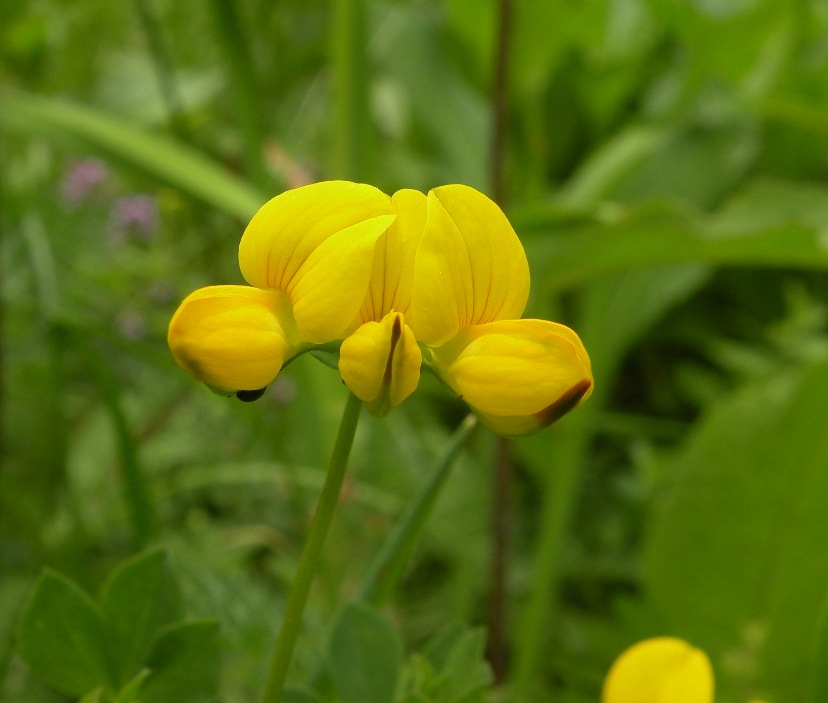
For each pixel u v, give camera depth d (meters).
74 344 0.27
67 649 0.19
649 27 0.48
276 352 0.17
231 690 0.25
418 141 0.53
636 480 0.41
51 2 0.40
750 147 0.46
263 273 0.18
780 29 0.43
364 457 0.36
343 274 0.17
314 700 0.19
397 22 0.48
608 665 0.32
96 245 0.38
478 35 0.45
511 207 0.47
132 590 0.19
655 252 0.31
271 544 0.36
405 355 0.17
